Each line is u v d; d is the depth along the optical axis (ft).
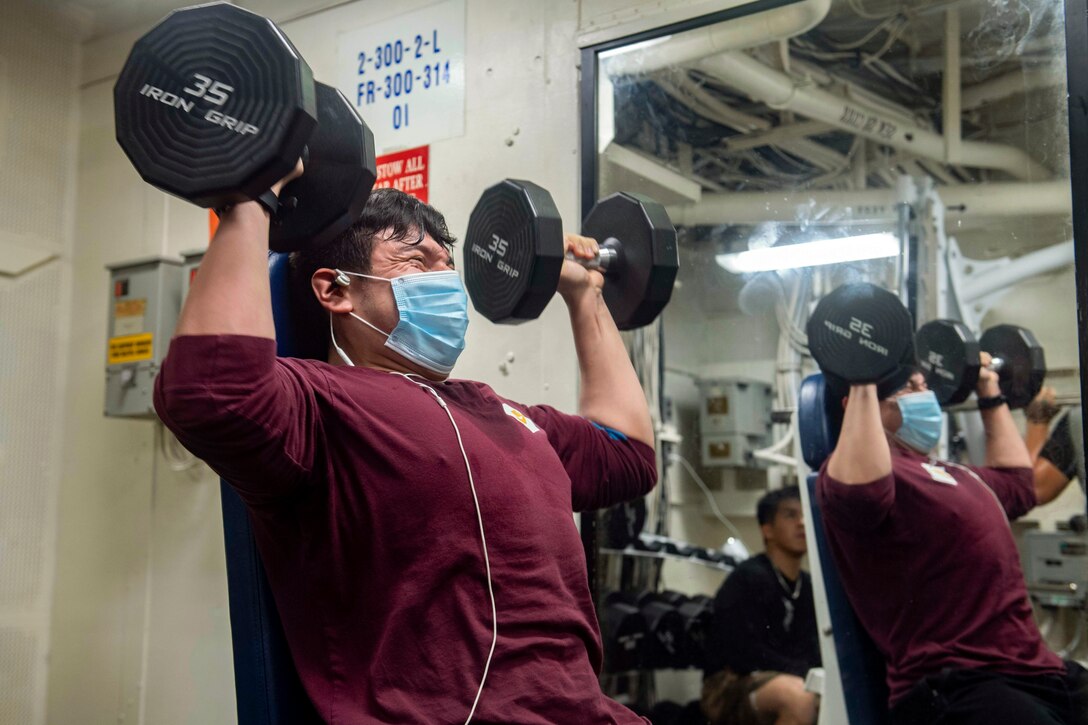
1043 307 7.17
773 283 8.35
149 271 10.37
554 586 4.31
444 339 4.81
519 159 8.81
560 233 5.67
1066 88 7.06
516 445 4.62
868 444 7.63
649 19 8.32
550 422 5.36
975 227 7.52
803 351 8.25
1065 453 6.98
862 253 8.00
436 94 9.32
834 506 7.73
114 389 10.41
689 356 8.66
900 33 7.72
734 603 8.51
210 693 9.87
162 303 10.24
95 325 11.42
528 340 8.59
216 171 3.59
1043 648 6.90
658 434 8.66
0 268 11.04
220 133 3.60
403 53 9.55
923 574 7.46
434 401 4.49
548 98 8.73
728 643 8.44
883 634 7.57
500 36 9.05
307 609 4.25
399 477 4.16
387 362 4.82
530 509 4.38
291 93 3.59
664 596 8.51
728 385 8.55
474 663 3.99
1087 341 6.77
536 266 5.56
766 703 8.28
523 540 4.28
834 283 8.11
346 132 4.29
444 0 9.36
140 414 10.25
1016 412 7.27
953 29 7.55
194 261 10.25
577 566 4.55
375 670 4.03
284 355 4.89
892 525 7.61
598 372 6.00
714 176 8.39
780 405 8.36
